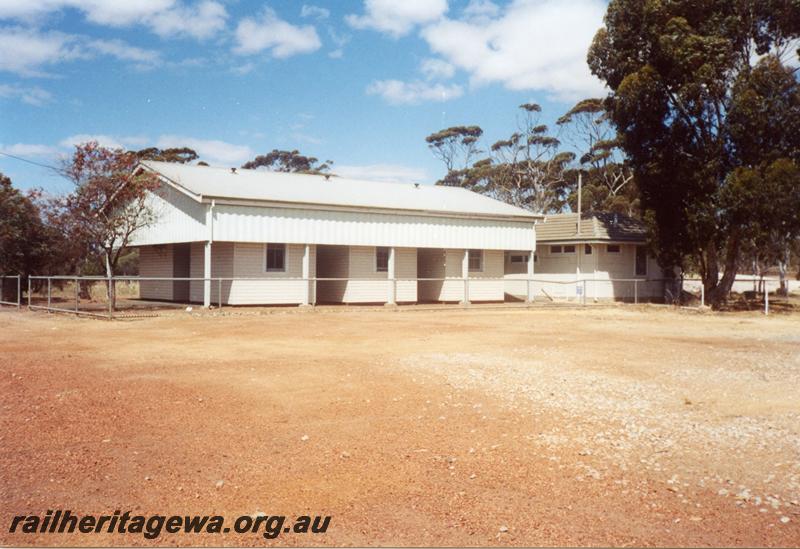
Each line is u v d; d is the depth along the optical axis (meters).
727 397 8.85
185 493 5.15
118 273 47.12
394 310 25.53
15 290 29.83
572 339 15.83
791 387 9.60
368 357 12.38
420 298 32.12
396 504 4.93
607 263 33.69
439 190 35.16
